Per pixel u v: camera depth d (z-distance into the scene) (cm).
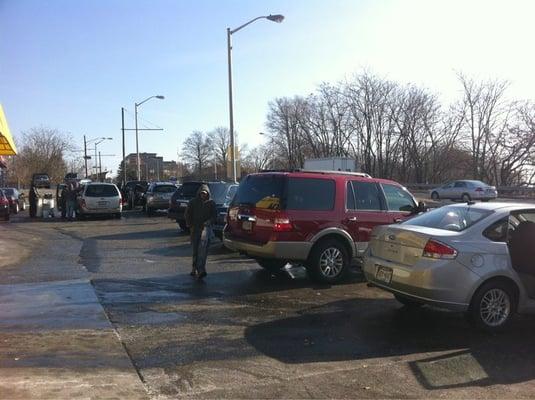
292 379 505
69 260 1211
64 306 769
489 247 680
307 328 681
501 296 681
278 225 938
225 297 852
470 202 777
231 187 1698
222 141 12481
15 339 607
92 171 11681
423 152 6862
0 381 473
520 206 736
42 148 8362
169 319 709
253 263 1195
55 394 446
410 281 685
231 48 2847
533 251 695
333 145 7738
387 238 742
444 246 668
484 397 470
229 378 504
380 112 7125
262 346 604
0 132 1684
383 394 473
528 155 5616
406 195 1070
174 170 14050
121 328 661
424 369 538
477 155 6319
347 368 538
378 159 7231
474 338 650
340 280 991
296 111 8250
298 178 964
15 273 1033
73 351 568
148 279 991
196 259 1012
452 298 665
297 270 1105
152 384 484
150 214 2728
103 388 466
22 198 3469
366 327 690
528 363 559
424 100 6856
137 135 4912
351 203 998
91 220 2422
